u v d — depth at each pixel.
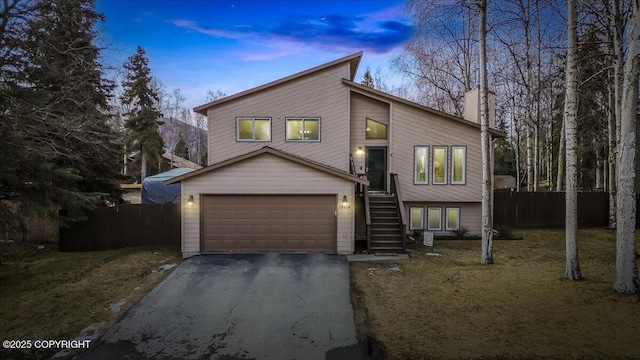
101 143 14.03
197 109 16.17
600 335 6.10
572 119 9.07
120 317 8.08
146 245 15.39
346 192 13.39
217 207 13.41
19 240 15.94
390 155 16.38
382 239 13.90
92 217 14.84
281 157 13.39
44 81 12.64
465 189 16.25
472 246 14.49
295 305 8.59
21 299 9.22
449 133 16.28
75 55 13.30
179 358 6.38
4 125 10.06
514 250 13.50
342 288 9.59
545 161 32.78
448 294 8.63
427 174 16.33
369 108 16.95
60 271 11.73
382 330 6.98
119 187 17.19
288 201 13.45
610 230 17.17
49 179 11.45
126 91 35.28
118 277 10.92
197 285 10.00
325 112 16.25
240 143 16.22
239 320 7.85
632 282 7.86
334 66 16.31
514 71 21.75
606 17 12.28
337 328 7.38
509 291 8.53
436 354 5.91
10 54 11.33
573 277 9.12
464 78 21.94
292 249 13.41
